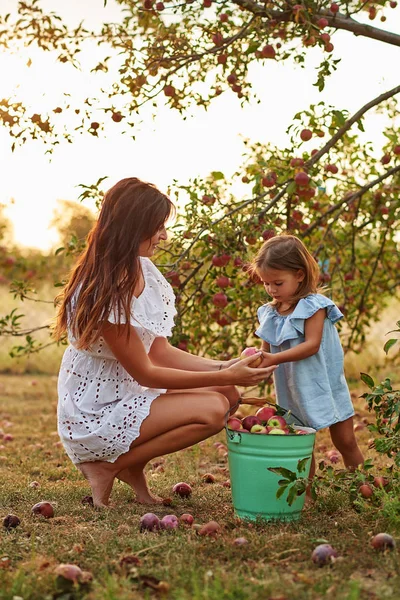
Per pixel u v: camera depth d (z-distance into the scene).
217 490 3.44
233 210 4.12
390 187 4.87
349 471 2.94
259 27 3.98
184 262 4.35
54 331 3.33
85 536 2.55
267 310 3.29
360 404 6.10
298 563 2.22
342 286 5.11
